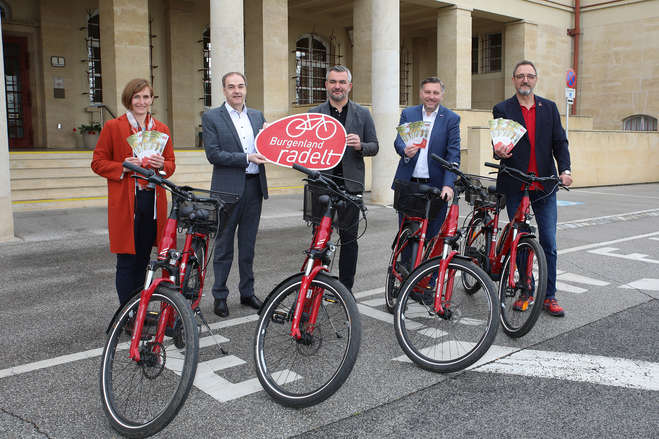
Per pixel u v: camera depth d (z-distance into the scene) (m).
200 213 3.32
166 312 2.88
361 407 3.06
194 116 17.83
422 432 2.80
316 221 3.32
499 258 4.41
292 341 3.15
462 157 16.17
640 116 21.53
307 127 3.91
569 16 22.38
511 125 4.19
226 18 10.10
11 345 3.94
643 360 3.69
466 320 3.50
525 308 4.03
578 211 11.33
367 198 12.76
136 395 2.91
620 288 5.50
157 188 3.97
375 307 4.87
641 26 21.05
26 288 5.38
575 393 3.22
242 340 4.04
